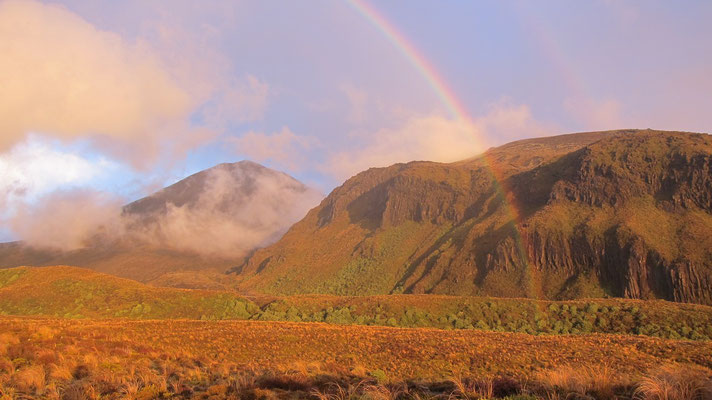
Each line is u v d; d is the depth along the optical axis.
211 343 37.56
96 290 96.81
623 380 13.60
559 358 32.22
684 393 11.33
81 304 89.69
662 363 28.98
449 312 80.88
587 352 34.09
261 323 55.44
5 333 28.78
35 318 59.25
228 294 99.00
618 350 34.53
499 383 13.98
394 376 25.69
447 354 34.12
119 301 92.06
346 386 15.62
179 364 24.61
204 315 88.81
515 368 29.52
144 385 16.91
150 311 87.62
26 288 94.88
